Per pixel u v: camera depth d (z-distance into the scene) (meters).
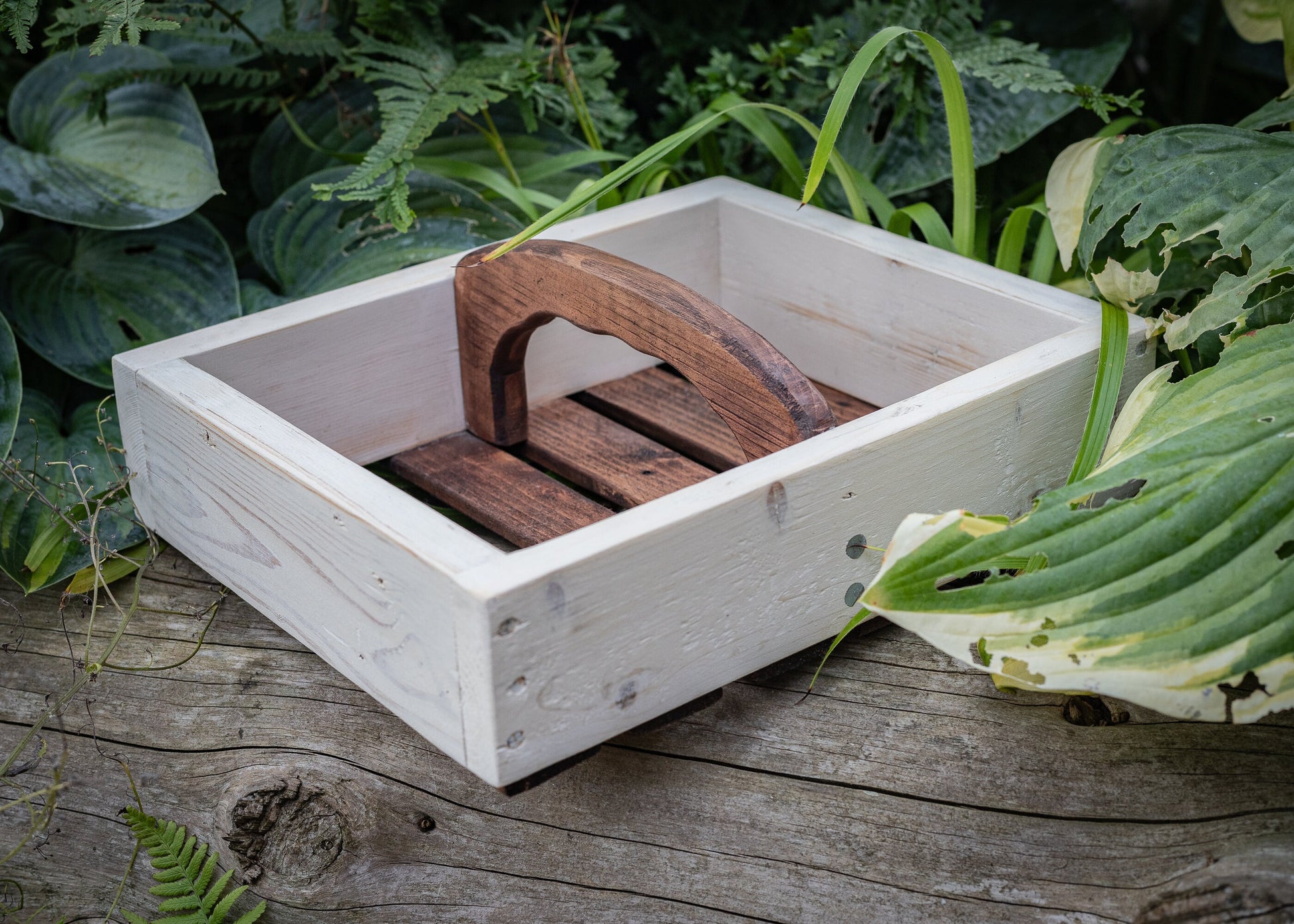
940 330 1.28
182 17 1.54
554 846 1.02
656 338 1.05
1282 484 0.88
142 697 1.14
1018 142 1.61
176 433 1.06
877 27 1.66
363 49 1.57
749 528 0.90
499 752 0.83
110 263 1.50
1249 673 0.97
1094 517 0.88
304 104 1.66
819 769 1.03
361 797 1.05
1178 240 1.13
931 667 1.10
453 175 1.49
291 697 1.12
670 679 0.91
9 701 1.16
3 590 1.28
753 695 1.08
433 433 1.32
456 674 0.83
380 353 1.24
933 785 1.01
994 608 0.87
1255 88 2.15
